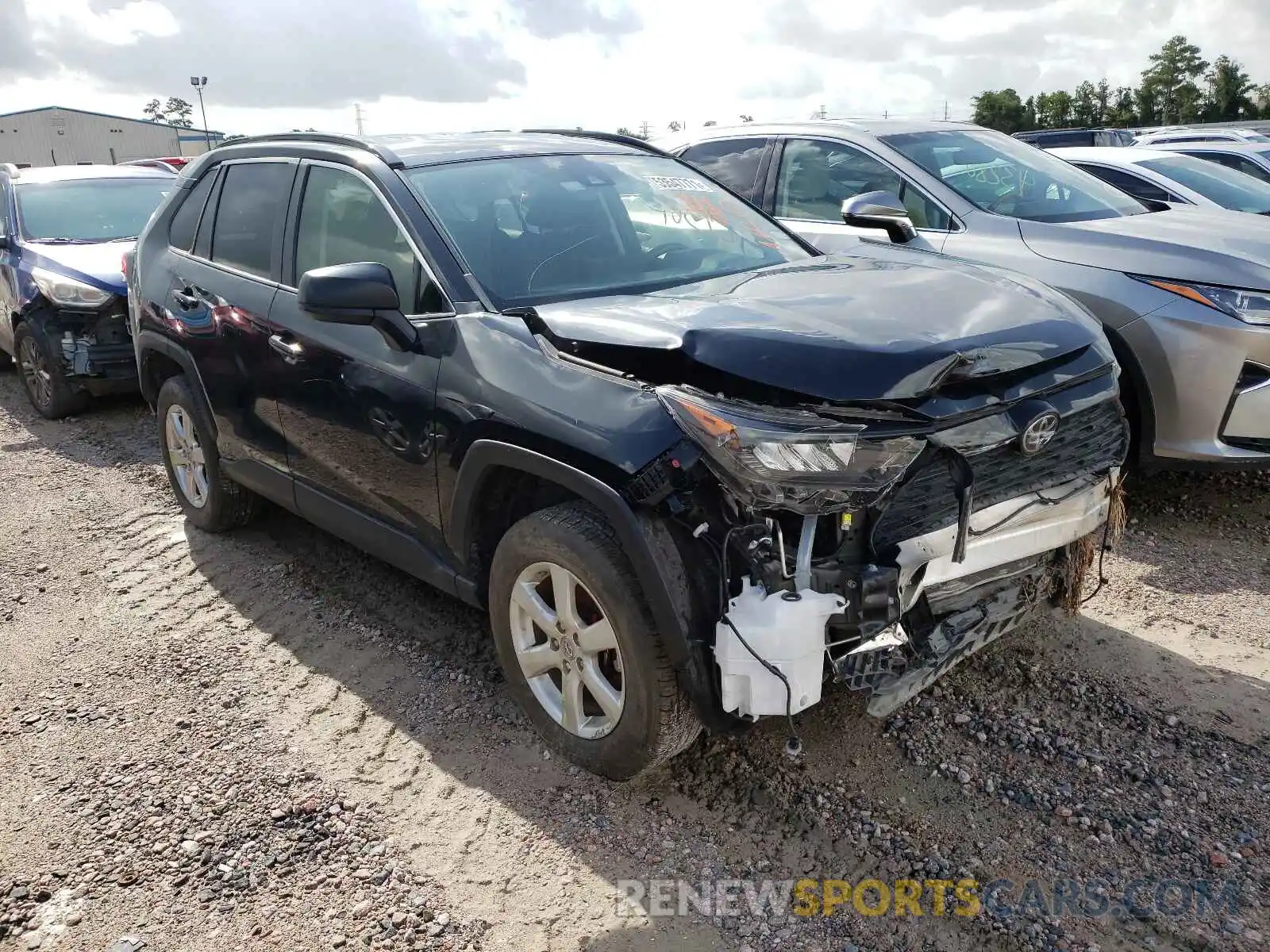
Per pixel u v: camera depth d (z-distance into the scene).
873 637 2.51
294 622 4.06
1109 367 2.91
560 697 3.08
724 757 3.06
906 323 2.66
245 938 2.46
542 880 2.62
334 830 2.83
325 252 3.76
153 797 2.99
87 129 80.12
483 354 3.00
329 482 3.81
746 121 6.75
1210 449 4.42
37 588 4.49
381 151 3.70
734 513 2.45
